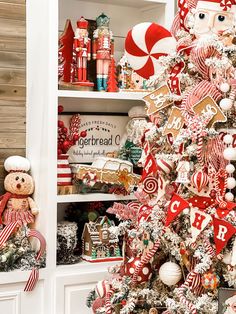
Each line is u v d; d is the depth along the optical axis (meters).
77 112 2.63
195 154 1.70
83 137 2.58
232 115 1.74
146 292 1.90
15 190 2.42
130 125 2.64
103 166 2.41
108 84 2.50
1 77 2.54
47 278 2.36
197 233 1.71
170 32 1.98
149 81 1.89
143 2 2.61
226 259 1.71
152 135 1.89
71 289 2.41
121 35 2.77
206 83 1.74
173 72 1.86
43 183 2.38
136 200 2.52
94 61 2.57
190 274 1.76
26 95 2.58
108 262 2.47
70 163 2.60
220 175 1.72
